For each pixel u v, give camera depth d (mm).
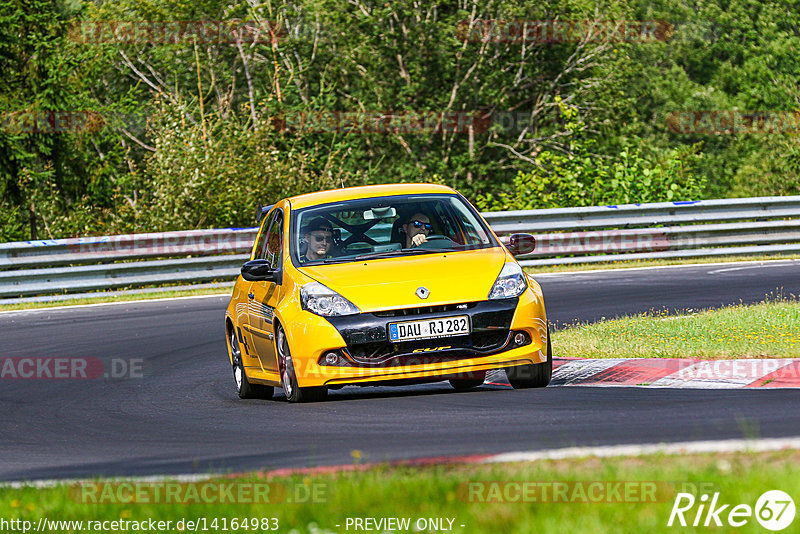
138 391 38000
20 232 136875
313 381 30609
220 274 73625
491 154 155250
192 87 154500
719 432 22719
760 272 66062
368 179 144375
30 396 38094
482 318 30469
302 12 159125
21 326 57688
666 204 78312
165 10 150750
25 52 146375
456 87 148125
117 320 58406
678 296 57000
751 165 174375
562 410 27656
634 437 22797
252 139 101938
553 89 154375
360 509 16781
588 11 151125
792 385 30328
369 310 30422
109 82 163875
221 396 36375
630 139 158250
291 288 32000
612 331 42312
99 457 26297
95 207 147500
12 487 21469
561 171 99562
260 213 40594
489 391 32031
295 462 22844
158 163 99625
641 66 169000
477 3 146875
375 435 25719
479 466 19406
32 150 144000
